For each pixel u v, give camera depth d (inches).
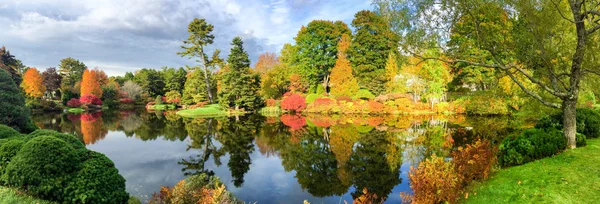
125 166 467.5
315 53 1707.7
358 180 385.4
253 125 990.4
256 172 434.0
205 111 1471.5
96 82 2139.5
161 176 412.8
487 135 646.5
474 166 279.7
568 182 235.5
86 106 1979.6
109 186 245.4
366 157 502.9
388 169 427.8
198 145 646.5
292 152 565.6
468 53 386.6
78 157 252.8
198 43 1771.7
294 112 1464.1
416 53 382.6
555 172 258.2
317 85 1736.0
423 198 215.5
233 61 1485.0
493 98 975.6
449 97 1279.5
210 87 1931.6
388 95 1306.6
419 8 340.8
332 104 1368.1
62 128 934.4
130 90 2375.7
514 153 312.8
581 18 295.4
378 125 920.3
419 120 1014.4
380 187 356.2
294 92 1626.5
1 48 1801.2
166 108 2089.1
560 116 374.3
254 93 1641.2
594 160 269.6
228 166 468.8
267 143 662.5
